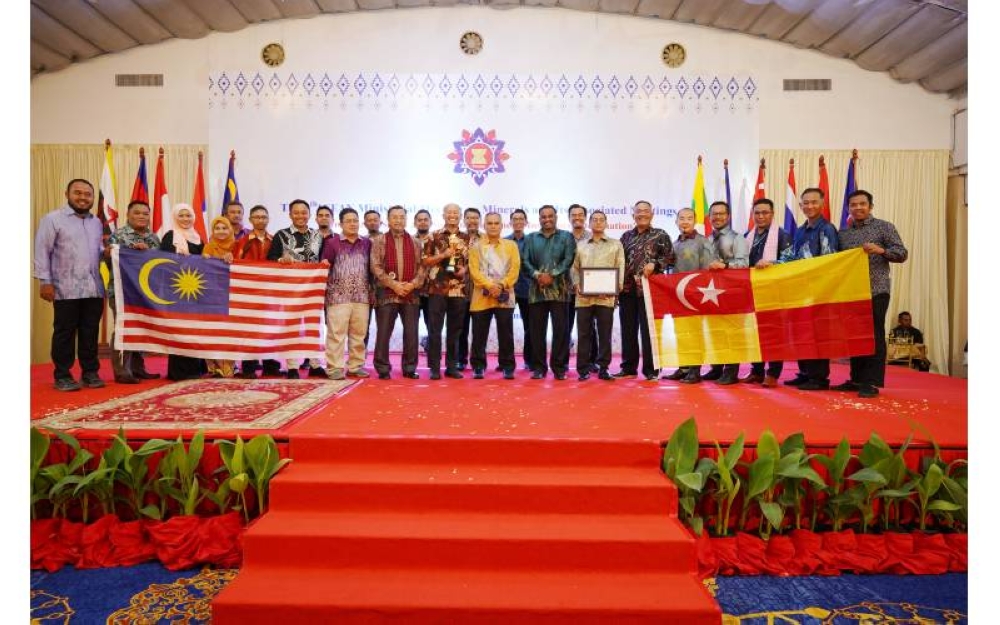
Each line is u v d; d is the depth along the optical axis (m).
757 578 2.93
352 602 2.42
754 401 4.44
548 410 3.98
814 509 3.17
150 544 3.06
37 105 8.30
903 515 3.29
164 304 5.03
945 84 8.20
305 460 3.27
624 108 8.17
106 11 7.37
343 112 8.09
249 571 2.67
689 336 5.17
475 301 5.44
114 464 3.12
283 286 5.25
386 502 2.96
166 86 8.37
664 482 3.00
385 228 8.07
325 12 8.30
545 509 2.95
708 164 8.14
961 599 2.75
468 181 8.15
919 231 8.51
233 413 3.80
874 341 4.75
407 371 5.44
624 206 8.16
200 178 7.91
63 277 4.68
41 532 3.07
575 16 8.43
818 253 5.05
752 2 7.58
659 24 8.45
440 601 2.44
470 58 8.39
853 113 8.51
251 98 8.02
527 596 2.48
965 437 3.45
